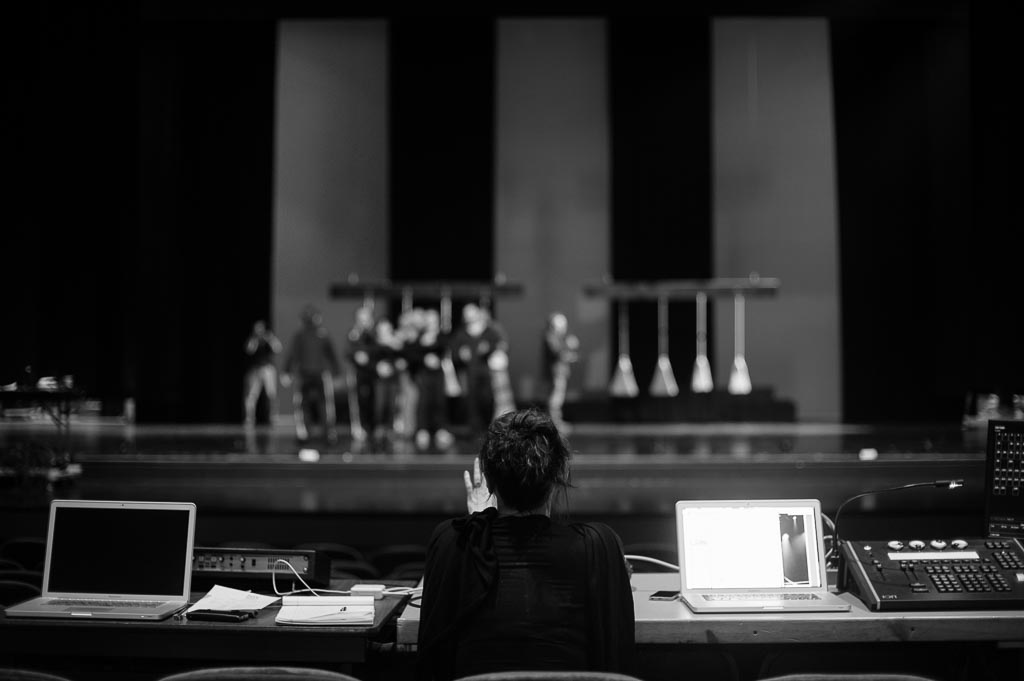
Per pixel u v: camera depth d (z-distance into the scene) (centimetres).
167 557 264
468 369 1024
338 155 1372
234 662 244
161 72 1231
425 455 850
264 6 984
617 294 1198
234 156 1322
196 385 1295
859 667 309
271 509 623
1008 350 953
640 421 1191
